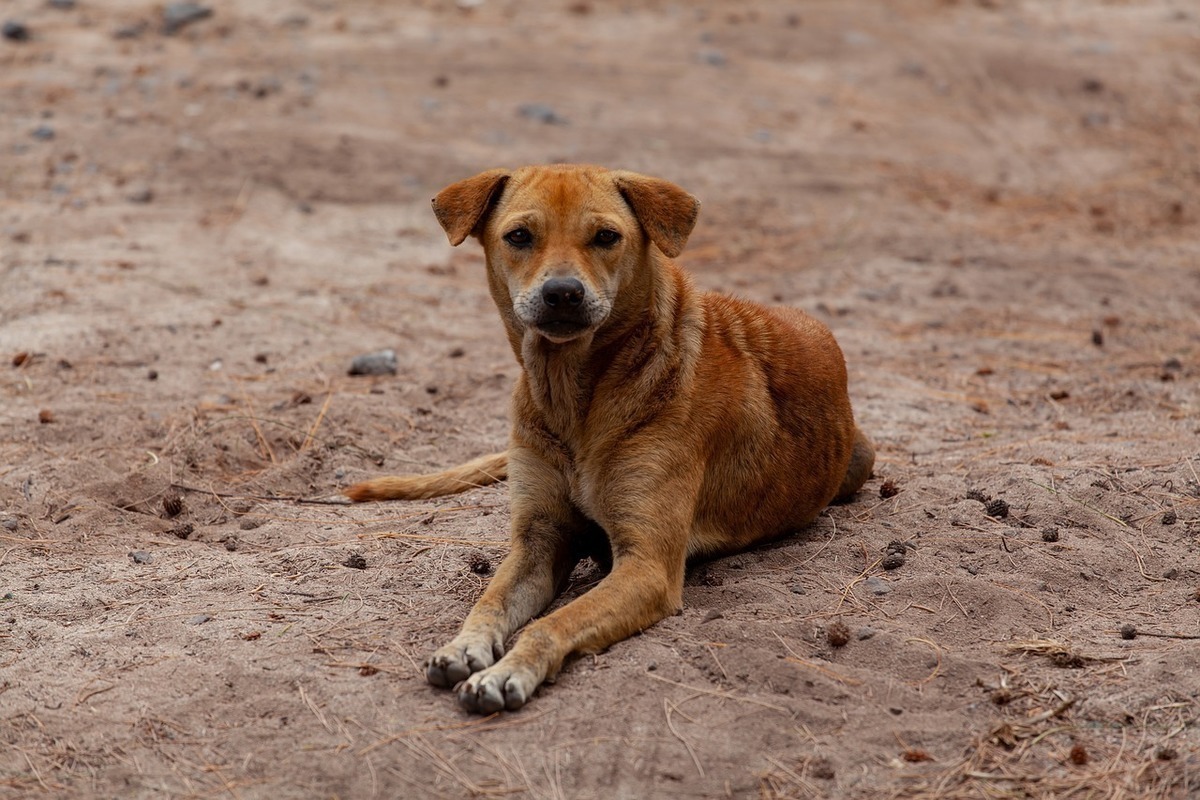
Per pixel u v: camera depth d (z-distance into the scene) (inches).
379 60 991.6
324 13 1096.8
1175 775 252.8
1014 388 531.8
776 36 1118.4
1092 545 356.8
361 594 339.3
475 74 979.3
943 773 256.1
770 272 698.8
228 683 290.4
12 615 330.6
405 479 420.5
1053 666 292.0
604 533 356.2
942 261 718.5
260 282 628.4
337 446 461.1
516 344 348.8
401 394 507.8
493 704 274.4
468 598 337.7
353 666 298.0
